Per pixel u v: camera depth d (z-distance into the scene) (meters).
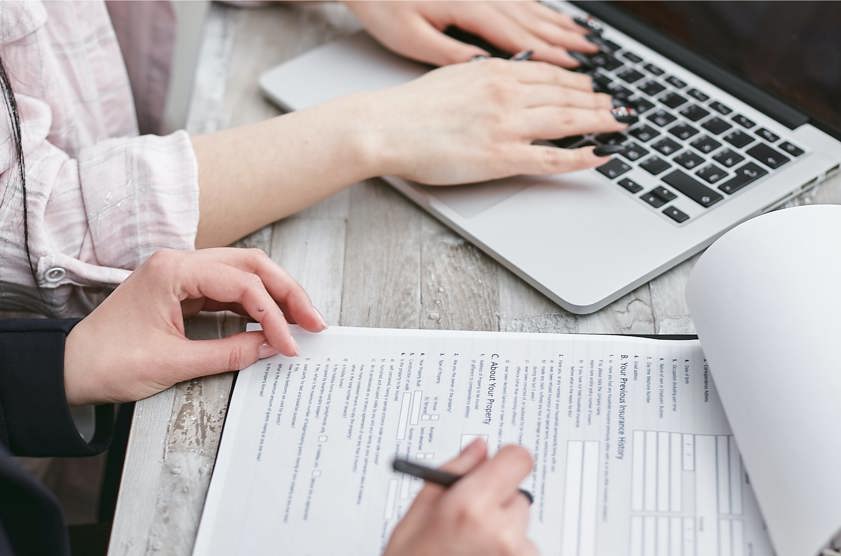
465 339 0.62
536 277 0.66
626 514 0.52
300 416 0.58
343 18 0.94
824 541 0.46
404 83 0.84
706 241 0.68
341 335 0.63
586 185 0.73
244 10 0.95
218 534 0.53
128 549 0.53
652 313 0.65
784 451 0.49
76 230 0.72
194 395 0.61
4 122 0.70
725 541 0.50
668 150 0.75
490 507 0.45
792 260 0.55
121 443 0.94
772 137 0.75
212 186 0.73
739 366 0.54
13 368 0.62
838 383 0.50
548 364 0.60
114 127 0.92
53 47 0.84
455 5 0.87
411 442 0.56
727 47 0.83
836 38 0.82
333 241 0.72
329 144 0.74
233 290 0.62
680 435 0.55
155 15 0.93
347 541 0.52
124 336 0.62
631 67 0.83
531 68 0.79
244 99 0.86
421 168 0.74
